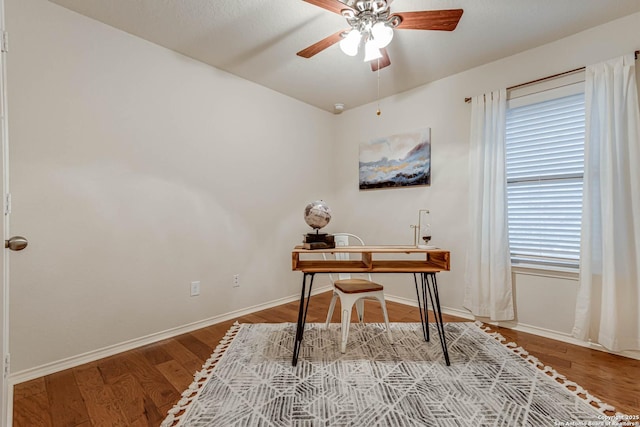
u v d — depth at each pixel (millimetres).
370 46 1747
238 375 1801
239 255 2975
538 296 2451
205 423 1387
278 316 2943
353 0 1619
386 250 2010
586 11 2016
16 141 1771
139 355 2107
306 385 1688
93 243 2061
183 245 2545
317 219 2057
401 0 1891
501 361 1969
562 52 2334
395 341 2285
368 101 3674
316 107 3854
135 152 2262
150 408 1512
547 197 2439
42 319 1854
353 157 3906
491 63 2713
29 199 1815
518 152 2590
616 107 2041
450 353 2088
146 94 2324
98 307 2078
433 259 2201
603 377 1772
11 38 1753
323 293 3871
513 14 2041
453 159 2986
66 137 1948
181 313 2523
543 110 2453
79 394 1635
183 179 2547
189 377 1806
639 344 1964
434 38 2326
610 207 2020
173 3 1924
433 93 3123
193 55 2570
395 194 3484
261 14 2043
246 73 2908
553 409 1476
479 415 1433
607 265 2037
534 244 2500
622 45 2084
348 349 2146
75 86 1983
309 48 1933
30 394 1634
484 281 2637
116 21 2102
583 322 2141
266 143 3240
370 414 1442
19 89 1779
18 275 1776
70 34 1965
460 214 2938
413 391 1629
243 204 3012
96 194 2074
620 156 2031
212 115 2750
